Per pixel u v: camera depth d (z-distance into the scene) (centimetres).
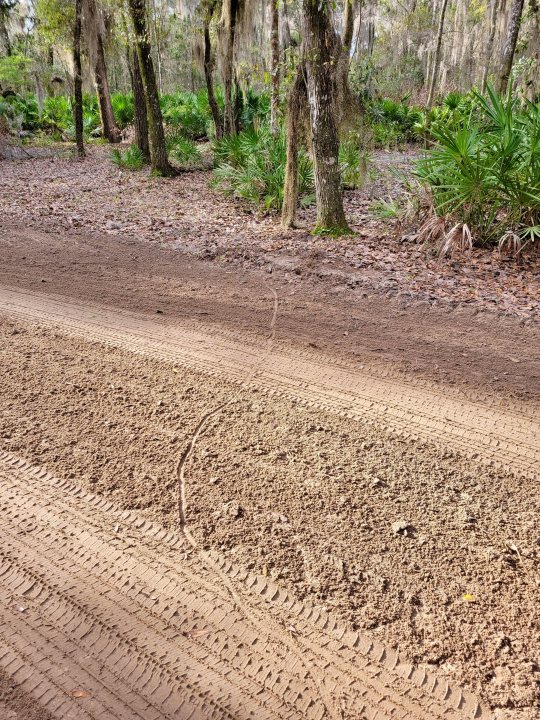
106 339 457
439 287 576
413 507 275
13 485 288
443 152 686
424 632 212
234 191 1017
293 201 780
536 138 648
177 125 1741
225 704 186
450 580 234
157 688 191
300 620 217
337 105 718
